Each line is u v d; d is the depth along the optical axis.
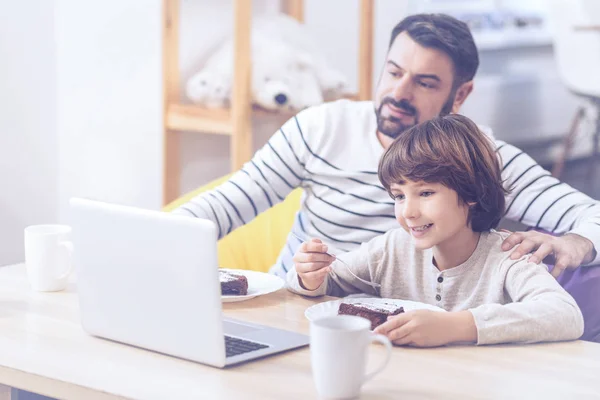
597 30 3.54
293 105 2.93
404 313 1.43
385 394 1.18
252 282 1.83
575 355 1.39
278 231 2.59
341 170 2.23
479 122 3.88
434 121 1.70
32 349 1.36
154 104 3.25
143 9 3.23
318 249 1.72
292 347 1.38
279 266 2.35
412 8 3.66
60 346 1.38
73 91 3.47
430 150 1.63
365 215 2.20
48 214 3.54
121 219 1.33
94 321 1.42
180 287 1.28
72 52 3.45
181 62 3.17
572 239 1.90
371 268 1.82
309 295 1.74
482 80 3.83
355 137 2.25
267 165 2.27
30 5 3.35
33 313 1.58
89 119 3.45
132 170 3.36
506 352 1.39
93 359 1.32
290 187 2.31
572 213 2.13
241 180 2.26
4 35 3.26
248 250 2.56
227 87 2.97
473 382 1.24
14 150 3.35
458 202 1.65
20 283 1.81
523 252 1.71
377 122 2.26
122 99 3.35
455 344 1.43
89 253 1.39
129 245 1.33
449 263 1.72
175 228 1.26
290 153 2.28
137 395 1.16
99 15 3.36
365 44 3.18
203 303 1.26
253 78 2.94
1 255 3.35
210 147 3.35
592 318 2.06
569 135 3.70
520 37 3.74
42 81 3.45
